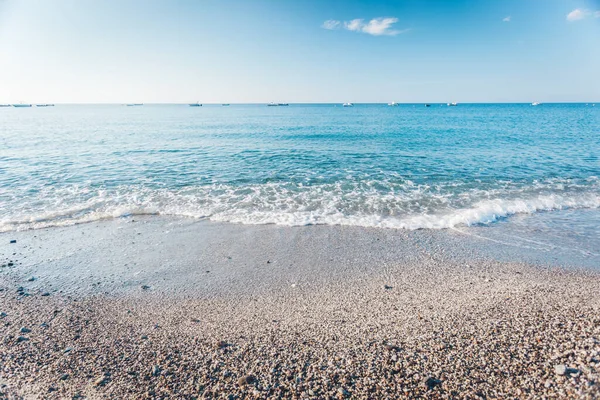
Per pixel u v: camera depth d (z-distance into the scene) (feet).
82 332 16.99
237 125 173.27
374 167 61.46
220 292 21.48
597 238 30.14
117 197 42.52
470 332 15.84
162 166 62.13
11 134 120.88
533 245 28.78
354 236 31.04
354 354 14.53
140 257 26.66
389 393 12.14
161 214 36.96
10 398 12.42
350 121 200.23
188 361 14.46
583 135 108.47
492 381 12.44
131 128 154.30
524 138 102.06
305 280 23.02
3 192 43.98
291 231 32.24
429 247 28.55
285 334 16.49
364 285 22.22
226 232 31.96
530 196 42.96
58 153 75.25
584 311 17.52
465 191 45.55
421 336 15.75
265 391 12.46
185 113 386.93
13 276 23.36
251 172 57.62
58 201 40.81
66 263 25.50
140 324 17.81
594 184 48.67
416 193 44.65
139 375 13.60
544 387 11.91
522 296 19.81
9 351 15.29
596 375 12.09
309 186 48.29
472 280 22.70
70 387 12.98
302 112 382.01
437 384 12.45
